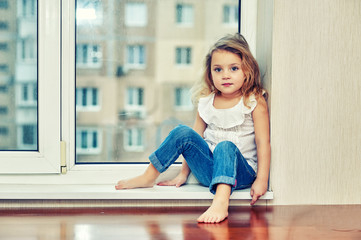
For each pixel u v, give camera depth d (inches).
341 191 63.3
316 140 62.6
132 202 59.9
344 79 62.7
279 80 61.4
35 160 62.8
